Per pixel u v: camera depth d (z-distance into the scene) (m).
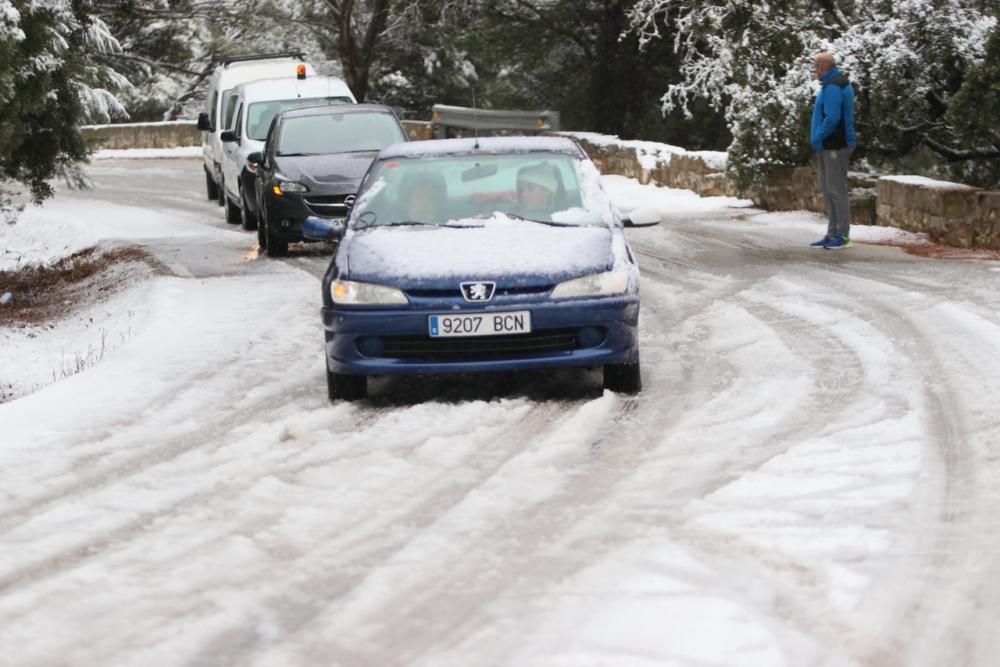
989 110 23.72
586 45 53.88
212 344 17.92
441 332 13.18
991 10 26.42
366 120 29.14
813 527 8.92
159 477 11.12
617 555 8.58
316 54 64.56
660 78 52.38
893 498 9.48
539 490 10.20
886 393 12.77
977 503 9.30
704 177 35.41
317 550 8.98
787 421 11.93
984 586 7.79
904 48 25.67
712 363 14.88
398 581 8.29
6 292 29.98
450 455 11.37
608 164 41.81
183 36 68.50
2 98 25.03
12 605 8.18
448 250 13.73
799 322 16.88
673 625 7.32
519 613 7.64
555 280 13.28
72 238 37.62
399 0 54.56
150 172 56.69
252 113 33.72
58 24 27.52
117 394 14.70
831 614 7.45
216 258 28.84
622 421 12.41
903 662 6.83
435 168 15.37
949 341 14.97
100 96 37.84
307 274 25.05
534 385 14.34
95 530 9.70
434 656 7.09
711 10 31.38
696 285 20.72
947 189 24.03
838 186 24.02
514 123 47.84
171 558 8.95
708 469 10.55
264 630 7.57
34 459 11.91
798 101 28.92
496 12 53.28
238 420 13.23
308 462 11.38
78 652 7.38
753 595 7.74
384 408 13.48
